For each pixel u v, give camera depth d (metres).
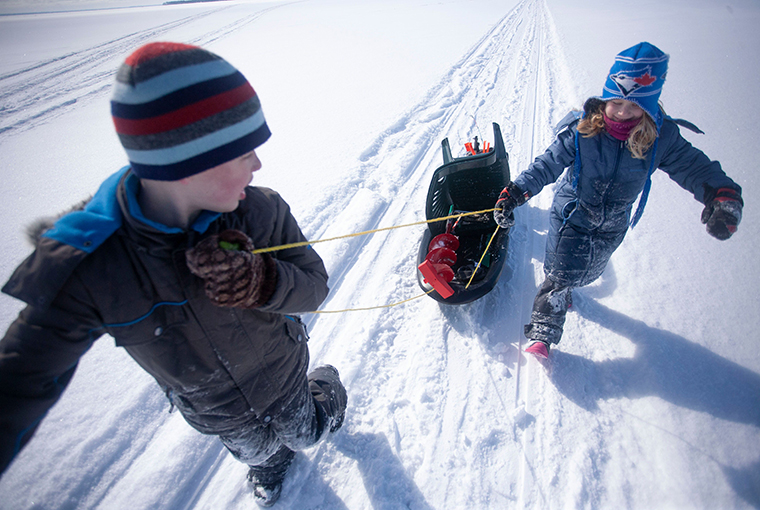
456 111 6.10
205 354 1.14
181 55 0.79
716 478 1.82
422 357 2.51
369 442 2.10
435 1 19.28
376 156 4.87
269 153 5.07
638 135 1.78
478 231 3.23
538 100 6.31
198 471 1.98
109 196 0.93
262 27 15.07
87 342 0.93
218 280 0.87
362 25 14.13
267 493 1.83
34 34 16.00
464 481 1.93
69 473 1.92
